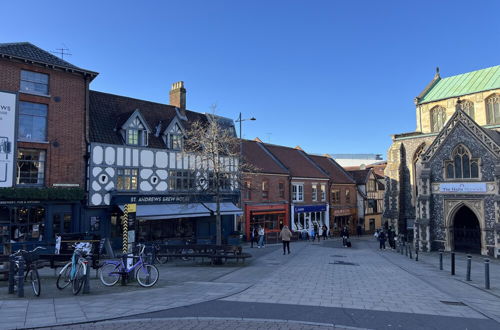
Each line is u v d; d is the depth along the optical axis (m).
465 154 25.56
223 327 6.60
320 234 37.75
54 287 10.37
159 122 26.44
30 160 19.27
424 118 38.97
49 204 19.44
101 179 21.53
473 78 37.19
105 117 23.72
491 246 23.78
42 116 19.78
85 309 7.71
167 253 16.77
